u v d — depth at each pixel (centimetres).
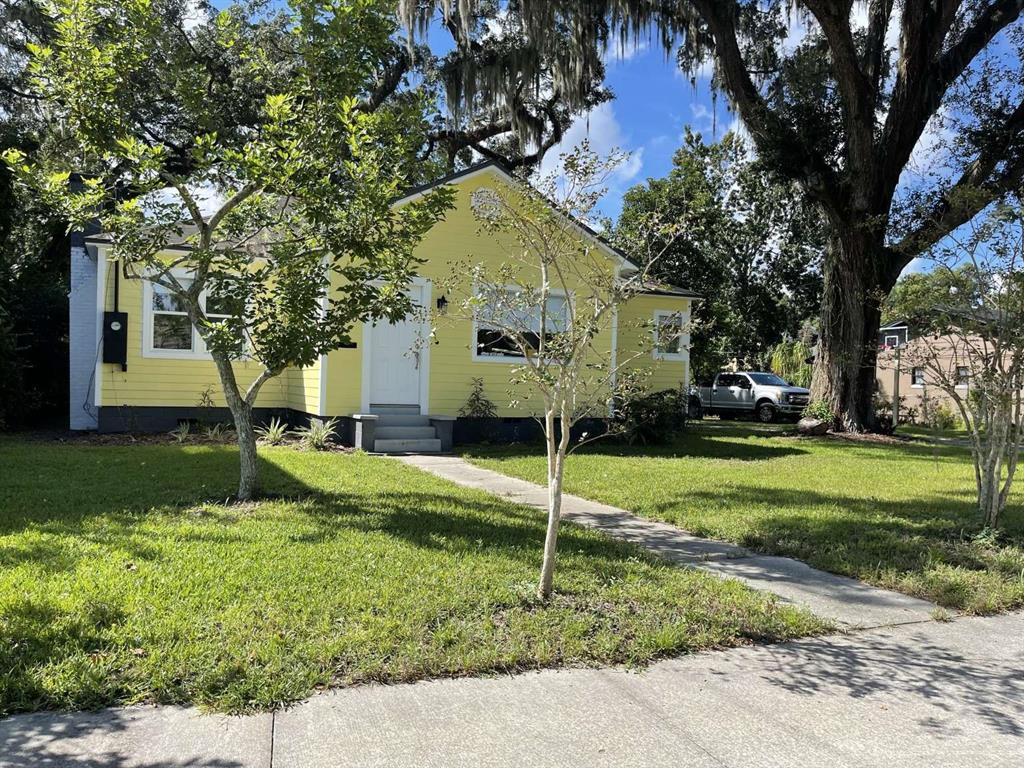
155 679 336
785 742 319
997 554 638
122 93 711
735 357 3500
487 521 695
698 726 331
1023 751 318
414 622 416
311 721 318
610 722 330
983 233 656
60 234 2023
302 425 1396
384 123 711
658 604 477
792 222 3192
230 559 516
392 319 733
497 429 1443
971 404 739
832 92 1708
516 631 418
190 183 733
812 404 1948
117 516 639
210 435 1273
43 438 1262
